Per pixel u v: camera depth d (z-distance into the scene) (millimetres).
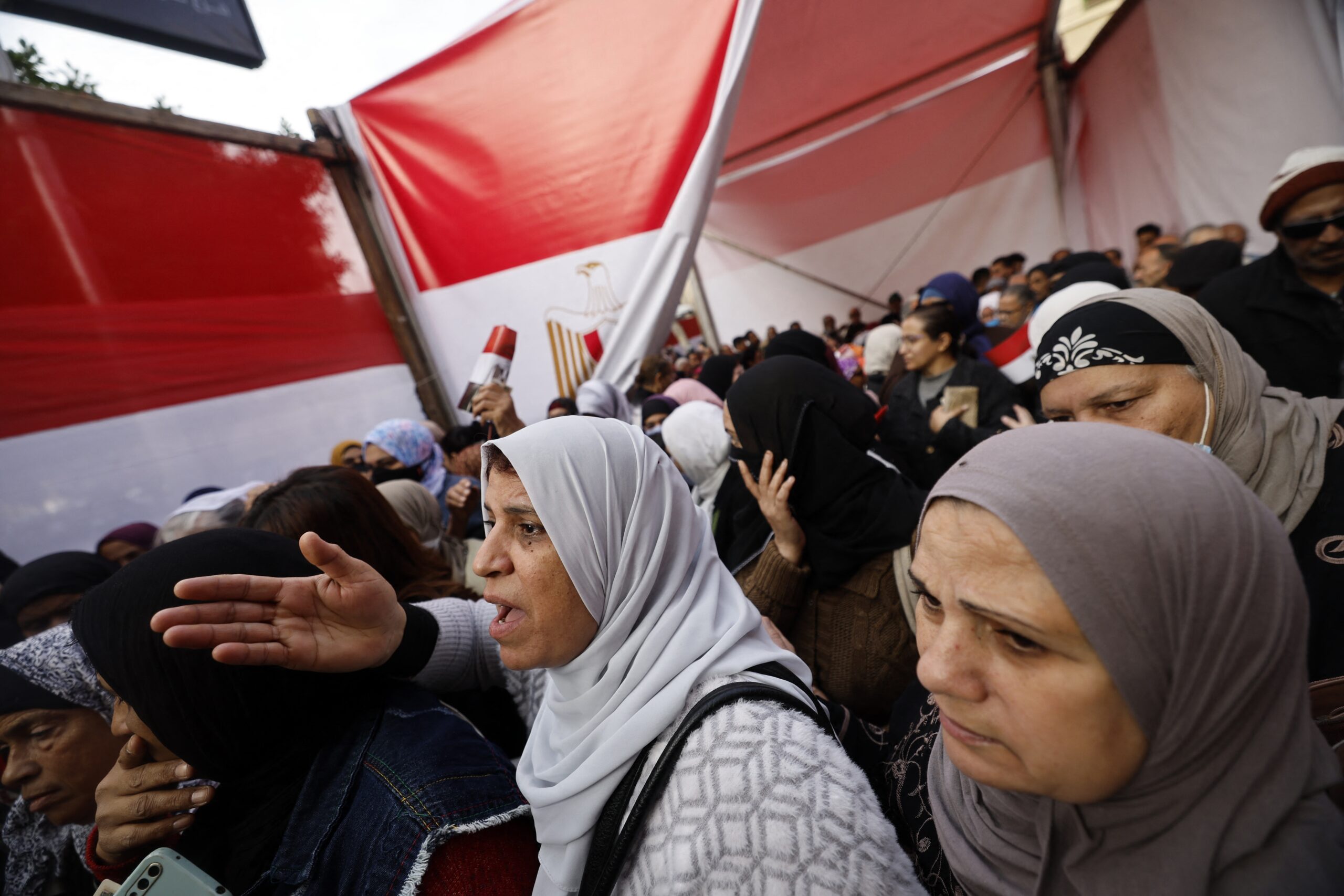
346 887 747
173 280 2996
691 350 8766
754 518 1735
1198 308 993
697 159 2740
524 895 787
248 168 3178
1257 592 463
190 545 868
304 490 1333
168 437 2977
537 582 823
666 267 2867
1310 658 904
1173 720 472
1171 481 478
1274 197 1769
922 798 777
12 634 1920
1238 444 975
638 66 2781
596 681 854
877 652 1272
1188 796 477
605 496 827
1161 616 459
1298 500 941
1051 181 7062
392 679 979
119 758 858
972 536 501
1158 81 5066
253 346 3236
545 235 3068
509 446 826
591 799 743
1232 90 4355
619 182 2908
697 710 724
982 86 6684
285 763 854
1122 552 458
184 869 684
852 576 1328
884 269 7914
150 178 2920
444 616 1111
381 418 3605
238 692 814
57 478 2719
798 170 7547
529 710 1210
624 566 831
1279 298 1855
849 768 686
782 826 617
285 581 814
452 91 3104
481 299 3314
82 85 2986
